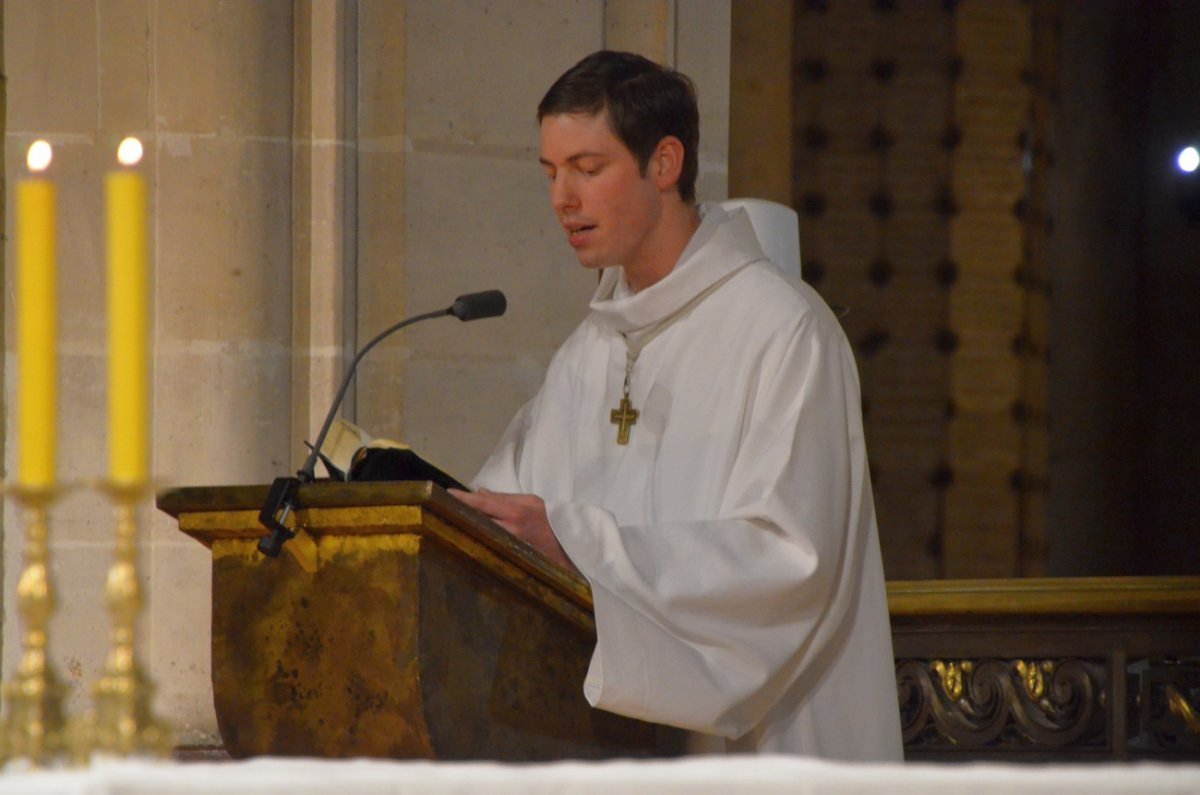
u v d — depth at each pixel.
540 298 19.89
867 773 6.01
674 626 11.19
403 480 10.88
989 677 17.52
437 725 10.31
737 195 26.42
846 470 12.03
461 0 19.86
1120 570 28.39
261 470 19.05
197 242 19.06
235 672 10.92
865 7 27.62
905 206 27.72
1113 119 28.59
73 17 19.11
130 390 6.57
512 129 19.94
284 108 19.39
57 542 18.56
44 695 6.94
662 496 12.48
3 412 18.86
